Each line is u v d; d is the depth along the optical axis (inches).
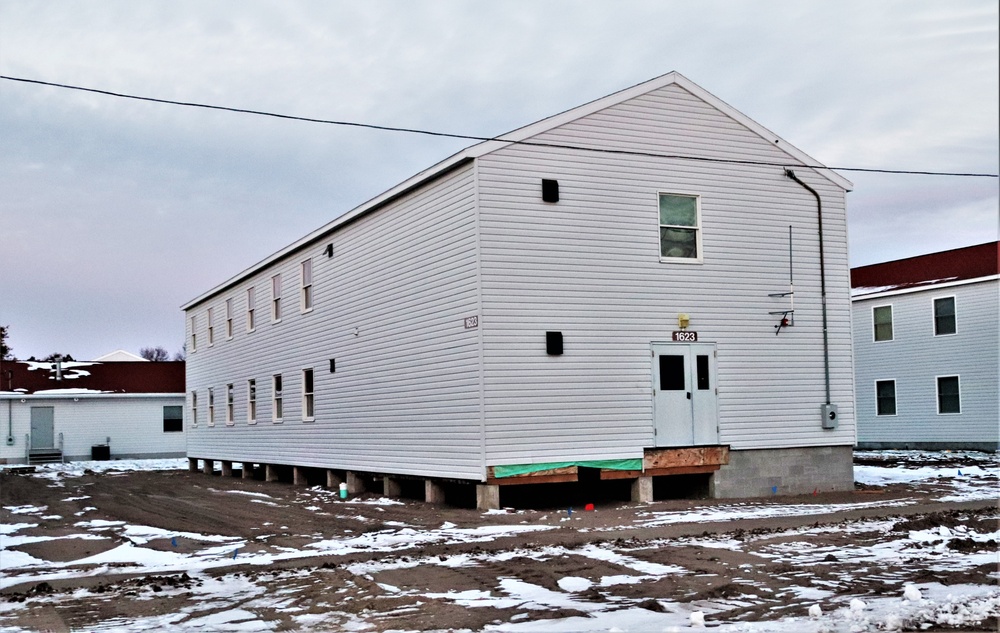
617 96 816.9
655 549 523.5
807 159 899.4
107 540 631.2
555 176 788.0
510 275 762.2
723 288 849.5
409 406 865.5
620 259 807.1
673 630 333.1
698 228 844.6
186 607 402.6
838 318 901.8
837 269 904.3
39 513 828.6
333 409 1039.0
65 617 387.2
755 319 861.2
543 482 760.3
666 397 817.5
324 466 1057.5
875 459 1390.3
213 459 1471.5
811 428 877.2
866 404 1733.5
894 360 1679.4
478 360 749.9
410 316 868.0
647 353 810.8
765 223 874.8
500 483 749.3
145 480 1291.8
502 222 763.4
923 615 347.9
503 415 750.5
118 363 2091.5
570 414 775.7
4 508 874.8
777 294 871.1
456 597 407.2
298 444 1138.0
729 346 847.1
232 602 410.6
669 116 839.7
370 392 947.3
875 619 345.4
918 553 502.3
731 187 861.8
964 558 485.4
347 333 1007.0
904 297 1662.2
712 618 356.2
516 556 510.0
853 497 839.1
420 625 357.1
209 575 483.8
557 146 790.5
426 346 836.0
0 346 2006.6
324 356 1068.5
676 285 829.2
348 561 511.2
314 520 733.9
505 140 770.8
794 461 867.4
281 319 1211.9
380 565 493.4
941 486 937.5
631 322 805.9
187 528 700.7
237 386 1378.0
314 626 361.7
